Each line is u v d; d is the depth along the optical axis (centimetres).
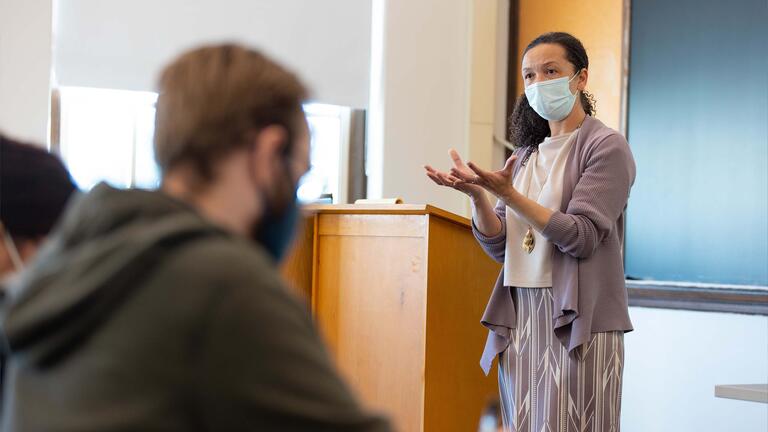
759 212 573
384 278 389
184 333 112
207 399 110
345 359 397
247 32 688
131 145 679
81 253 122
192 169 130
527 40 713
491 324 371
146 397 110
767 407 554
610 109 652
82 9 666
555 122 377
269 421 110
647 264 623
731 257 584
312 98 142
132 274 115
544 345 355
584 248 338
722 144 593
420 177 691
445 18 700
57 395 115
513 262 365
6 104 643
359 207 390
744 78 584
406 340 382
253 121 130
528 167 382
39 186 192
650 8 631
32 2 647
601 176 347
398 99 691
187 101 131
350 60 700
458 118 699
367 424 117
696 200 602
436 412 386
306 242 411
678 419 594
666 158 618
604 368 347
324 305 405
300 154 136
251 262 118
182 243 118
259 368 111
